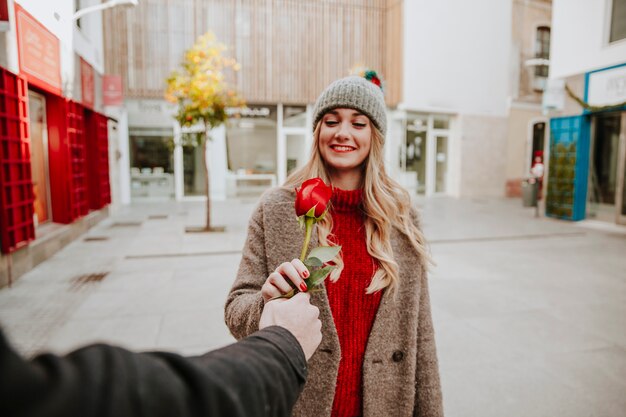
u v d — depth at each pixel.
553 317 4.73
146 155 16.03
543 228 10.61
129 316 4.59
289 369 0.67
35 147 7.88
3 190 5.47
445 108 18.14
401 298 1.50
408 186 18.30
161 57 15.52
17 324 4.34
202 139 9.70
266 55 16.58
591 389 3.27
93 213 10.66
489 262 7.21
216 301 5.09
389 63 17.91
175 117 9.40
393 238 1.53
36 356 0.40
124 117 15.30
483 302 5.20
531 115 19.64
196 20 15.74
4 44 5.78
